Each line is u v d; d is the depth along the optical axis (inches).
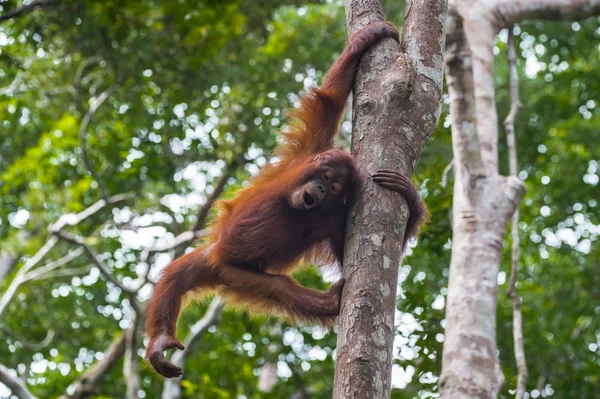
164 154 661.9
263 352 598.2
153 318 256.2
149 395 655.1
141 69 566.6
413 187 196.7
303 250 258.1
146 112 619.5
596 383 535.5
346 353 175.2
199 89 589.9
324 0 615.8
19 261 789.9
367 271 183.3
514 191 329.4
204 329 500.1
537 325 573.0
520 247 669.9
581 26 743.1
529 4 376.5
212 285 259.6
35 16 526.6
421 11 221.9
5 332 668.1
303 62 682.8
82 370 694.5
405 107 204.5
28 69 642.2
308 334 630.5
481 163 330.3
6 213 754.2
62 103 655.1
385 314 179.0
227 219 253.9
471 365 293.7
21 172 700.0
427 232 395.2
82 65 612.7
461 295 309.4
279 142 268.7
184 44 494.0
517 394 305.6
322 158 242.7
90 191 696.4
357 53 227.0
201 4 492.4
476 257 315.3
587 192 709.9
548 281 631.2
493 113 351.3
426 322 366.6
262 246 246.2
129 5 480.7
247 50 625.0
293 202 238.8
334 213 243.8
